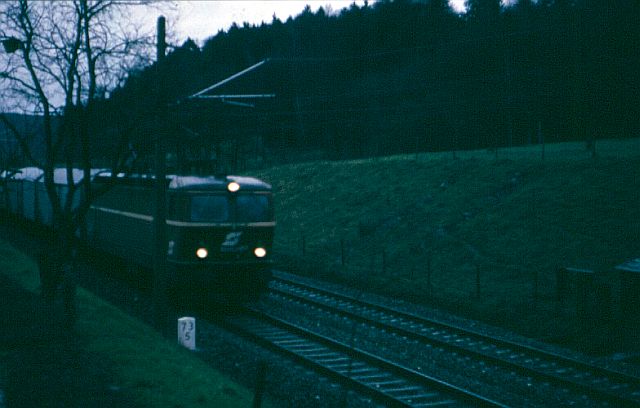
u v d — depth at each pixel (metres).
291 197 49.31
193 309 20.81
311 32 96.31
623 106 56.03
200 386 10.76
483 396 11.91
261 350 15.38
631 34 58.41
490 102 67.81
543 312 19.89
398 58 90.94
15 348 11.75
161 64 15.35
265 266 20.38
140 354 12.17
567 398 11.91
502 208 32.38
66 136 16.41
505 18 75.38
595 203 29.34
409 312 21.33
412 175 43.72
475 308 21.36
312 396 11.83
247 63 62.16
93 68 14.65
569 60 62.47
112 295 22.03
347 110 80.75
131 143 16.00
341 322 18.95
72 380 10.06
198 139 21.25
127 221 24.47
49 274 16.14
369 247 33.66
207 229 19.48
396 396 11.73
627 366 14.86
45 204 34.28
